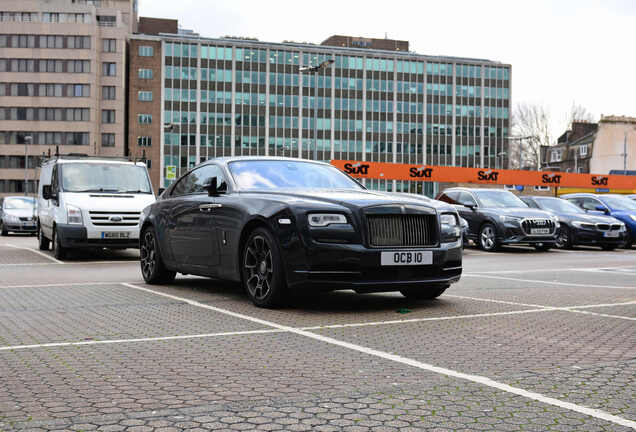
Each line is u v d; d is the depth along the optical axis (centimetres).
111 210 1372
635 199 2259
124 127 9188
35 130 9069
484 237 1798
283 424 303
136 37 8981
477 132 9969
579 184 4131
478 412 321
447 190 1980
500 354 456
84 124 9025
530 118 7838
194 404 335
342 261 615
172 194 884
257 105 9175
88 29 9012
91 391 359
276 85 9244
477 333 535
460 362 431
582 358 444
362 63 9525
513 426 301
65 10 9131
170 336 520
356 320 598
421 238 651
